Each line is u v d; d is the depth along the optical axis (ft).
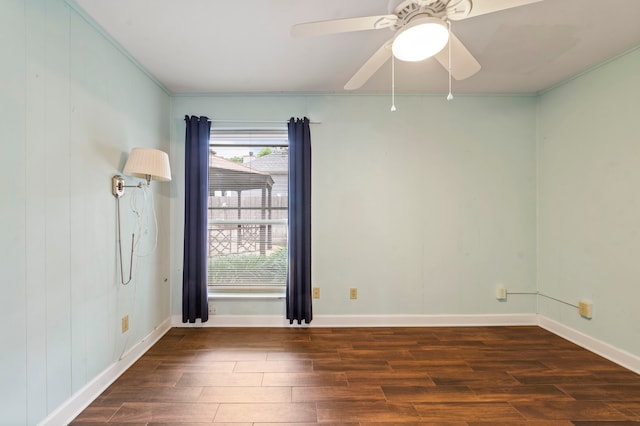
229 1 5.34
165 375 6.68
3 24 4.11
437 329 9.39
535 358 7.50
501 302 9.69
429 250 9.70
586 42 6.70
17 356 4.33
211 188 9.90
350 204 9.62
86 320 5.71
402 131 9.64
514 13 5.69
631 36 6.47
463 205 9.70
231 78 8.46
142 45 6.76
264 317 9.58
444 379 6.55
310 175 9.46
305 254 9.36
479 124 9.70
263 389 6.16
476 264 9.68
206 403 5.70
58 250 5.05
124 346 6.97
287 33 6.35
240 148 9.92
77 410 5.41
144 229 7.91
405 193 9.67
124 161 6.98
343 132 9.61
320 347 8.09
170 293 9.46
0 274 4.09
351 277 9.62
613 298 7.37
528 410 5.54
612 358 7.36
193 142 9.18
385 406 5.64
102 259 6.20
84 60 5.64
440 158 9.70
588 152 8.01
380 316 9.64
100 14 5.66
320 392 6.07
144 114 7.88
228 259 9.90
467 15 4.33
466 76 5.88
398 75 8.33
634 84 6.91
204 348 8.02
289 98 9.56
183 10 5.57
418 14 4.21
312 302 9.60
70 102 5.31
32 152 4.56
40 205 4.70
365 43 6.75
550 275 9.24
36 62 4.62
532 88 9.29
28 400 4.50
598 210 7.75
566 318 8.69
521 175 9.68
